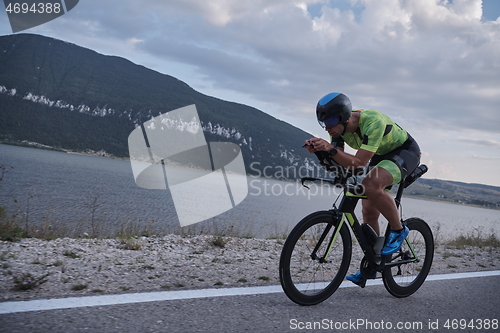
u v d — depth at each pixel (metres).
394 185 2.61
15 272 2.45
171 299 2.04
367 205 2.62
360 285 2.54
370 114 2.32
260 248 4.42
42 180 49.66
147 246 3.98
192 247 4.12
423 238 2.82
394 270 2.58
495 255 5.52
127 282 2.42
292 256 2.17
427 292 2.74
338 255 2.38
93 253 3.36
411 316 2.16
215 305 2.01
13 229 4.21
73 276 2.47
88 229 5.69
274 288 2.51
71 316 1.64
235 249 4.22
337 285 2.35
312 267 2.26
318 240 2.26
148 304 1.92
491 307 2.49
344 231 2.38
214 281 2.61
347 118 2.25
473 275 3.51
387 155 2.53
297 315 1.98
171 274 2.75
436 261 4.27
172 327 1.63
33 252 3.16
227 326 1.71
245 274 2.93
